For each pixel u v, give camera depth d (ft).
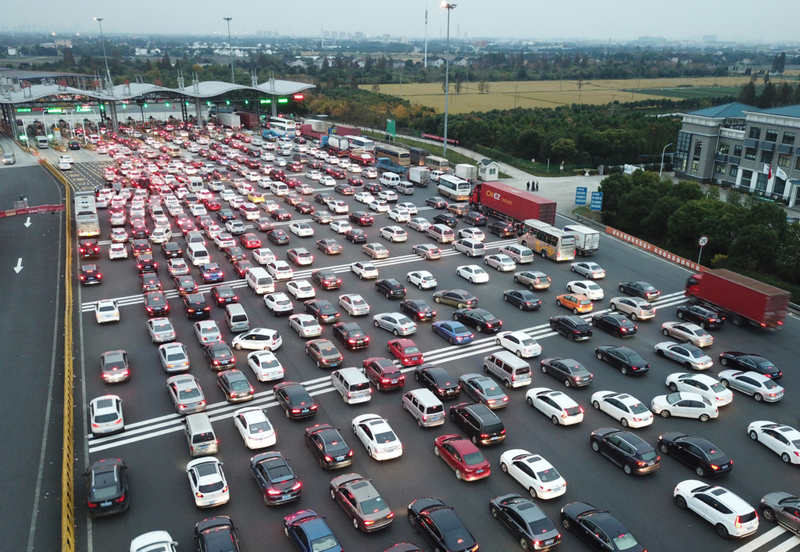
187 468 89.30
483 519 83.56
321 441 93.71
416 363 127.75
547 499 87.51
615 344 139.85
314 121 446.19
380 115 521.65
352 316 152.05
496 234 223.10
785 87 505.66
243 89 498.69
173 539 78.33
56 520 83.20
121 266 185.47
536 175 340.59
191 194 257.14
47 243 207.10
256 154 364.99
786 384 123.95
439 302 161.89
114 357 119.85
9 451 97.71
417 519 79.87
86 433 102.37
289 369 125.59
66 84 639.76
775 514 84.07
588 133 379.96
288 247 203.92
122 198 250.98
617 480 93.04
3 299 159.53
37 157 376.48
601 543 75.82
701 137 311.27
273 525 81.61
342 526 81.76
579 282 166.81
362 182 289.12
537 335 143.64
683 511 86.53
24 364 125.70
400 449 96.07
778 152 271.69
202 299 148.56
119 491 82.53
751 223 191.31
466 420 102.78
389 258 195.83
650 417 106.42
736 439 104.68
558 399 108.68
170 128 491.72
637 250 211.00
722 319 148.46
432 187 298.15
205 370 124.36
